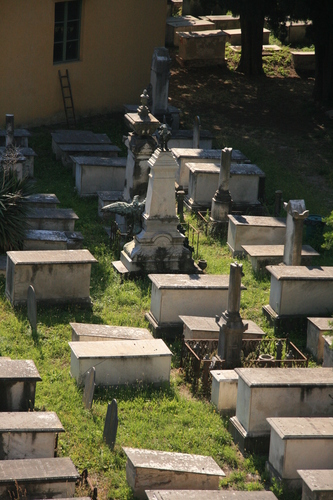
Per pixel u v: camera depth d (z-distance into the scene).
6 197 21.50
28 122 33.69
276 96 39.19
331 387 14.55
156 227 21.31
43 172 29.06
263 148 32.78
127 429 14.70
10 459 12.86
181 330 18.92
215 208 24.77
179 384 16.78
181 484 12.91
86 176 26.89
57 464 12.20
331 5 34.34
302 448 13.29
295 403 14.49
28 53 32.69
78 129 33.91
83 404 15.35
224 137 33.53
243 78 41.19
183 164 27.66
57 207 25.91
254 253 21.95
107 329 17.64
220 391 15.50
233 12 36.97
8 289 19.44
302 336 19.34
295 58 42.66
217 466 13.14
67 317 18.92
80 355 15.92
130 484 13.03
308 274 19.44
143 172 23.73
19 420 13.12
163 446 14.29
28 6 32.03
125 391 16.05
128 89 36.66
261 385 14.23
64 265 19.12
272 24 37.28
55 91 34.16
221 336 16.72
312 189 29.08
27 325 18.22
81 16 33.84
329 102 37.94
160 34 36.91
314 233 24.02
